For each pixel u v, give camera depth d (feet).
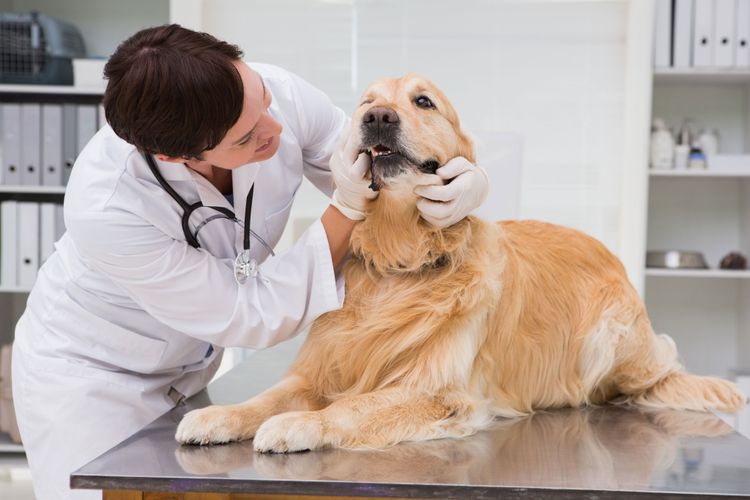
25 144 11.52
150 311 4.25
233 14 11.76
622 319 4.92
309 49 11.74
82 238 4.08
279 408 4.14
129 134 3.72
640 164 11.16
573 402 4.88
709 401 4.84
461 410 4.08
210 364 5.47
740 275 11.20
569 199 11.73
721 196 12.71
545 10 11.56
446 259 4.28
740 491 3.16
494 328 4.47
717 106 12.61
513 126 11.70
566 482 3.25
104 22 13.17
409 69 11.71
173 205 4.24
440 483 3.21
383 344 4.18
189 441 3.78
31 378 4.81
